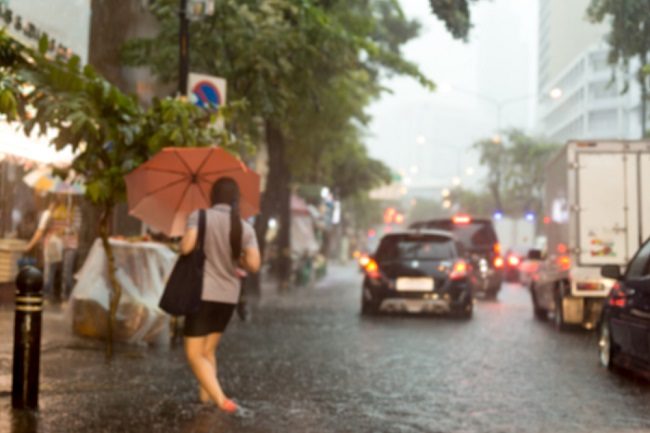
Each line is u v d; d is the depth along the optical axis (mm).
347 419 8539
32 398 8328
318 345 15211
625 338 11539
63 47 18422
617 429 8266
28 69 11109
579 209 18469
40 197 20781
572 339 16906
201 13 17094
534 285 22578
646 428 8320
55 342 13281
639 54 17281
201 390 9070
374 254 22062
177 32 21891
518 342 16250
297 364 12625
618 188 18500
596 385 10984
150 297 13992
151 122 12250
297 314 22656
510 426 8344
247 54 21062
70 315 14508
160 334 14078
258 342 15586
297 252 44188
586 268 18281
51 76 11117
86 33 20094
